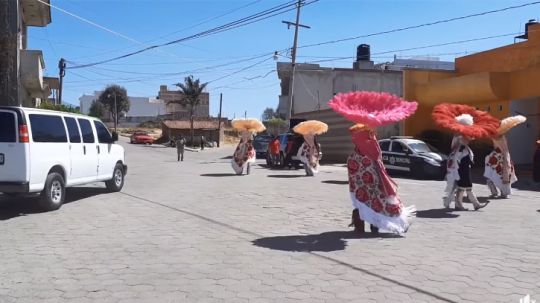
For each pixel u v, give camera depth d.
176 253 7.34
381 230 9.03
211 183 17.38
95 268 6.56
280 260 6.98
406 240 8.31
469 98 26.06
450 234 8.82
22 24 23.83
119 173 14.78
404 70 29.81
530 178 20.66
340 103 8.59
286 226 9.46
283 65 46.00
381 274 6.35
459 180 11.52
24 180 10.15
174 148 61.06
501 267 6.70
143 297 5.47
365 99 8.83
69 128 11.94
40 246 7.75
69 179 11.77
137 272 6.38
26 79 19.39
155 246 7.76
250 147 21.36
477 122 11.08
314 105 43.78
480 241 8.27
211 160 34.56
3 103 13.13
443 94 27.56
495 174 13.96
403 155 21.36
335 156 32.47
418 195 14.50
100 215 10.53
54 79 29.36
